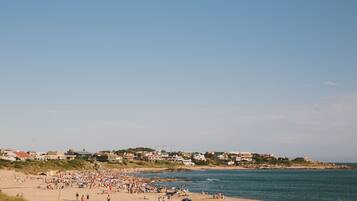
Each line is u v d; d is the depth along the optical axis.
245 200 95.25
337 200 103.06
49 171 181.50
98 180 141.00
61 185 116.56
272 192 126.38
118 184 127.62
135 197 93.62
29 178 140.25
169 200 89.38
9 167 183.50
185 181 176.38
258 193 121.69
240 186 150.88
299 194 120.06
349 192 128.62
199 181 177.75
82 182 128.50
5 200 65.75
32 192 96.69
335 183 174.75
